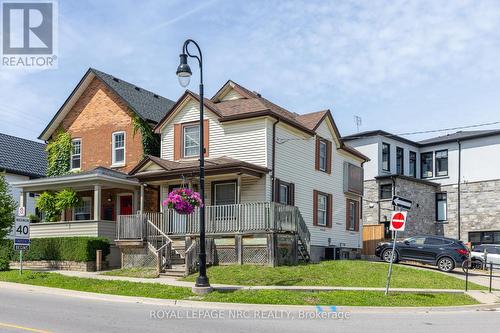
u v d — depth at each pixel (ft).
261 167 79.46
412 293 58.34
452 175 135.64
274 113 81.66
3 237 82.02
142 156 94.73
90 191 98.89
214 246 75.87
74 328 36.01
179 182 84.23
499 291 65.05
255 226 73.20
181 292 54.85
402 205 56.29
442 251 86.48
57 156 103.86
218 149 85.35
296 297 52.06
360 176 111.14
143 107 99.45
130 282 61.52
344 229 104.73
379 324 41.19
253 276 65.00
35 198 102.17
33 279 65.16
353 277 67.72
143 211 88.48
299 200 89.86
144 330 35.83
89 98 102.73
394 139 135.95
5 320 38.81
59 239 81.56
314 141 96.22
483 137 131.75
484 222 128.88
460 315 48.14
